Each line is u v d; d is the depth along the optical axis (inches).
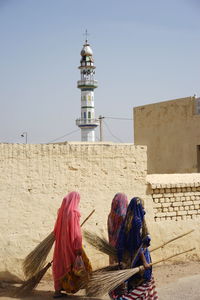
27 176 330.6
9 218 323.6
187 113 625.6
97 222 352.2
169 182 385.7
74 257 281.6
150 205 376.8
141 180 373.1
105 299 281.4
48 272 330.3
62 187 341.7
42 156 336.2
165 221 383.6
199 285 317.1
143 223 250.7
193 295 293.4
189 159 623.5
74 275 282.0
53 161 339.3
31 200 331.0
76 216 286.0
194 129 613.6
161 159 671.1
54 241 305.3
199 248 397.4
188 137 623.8
